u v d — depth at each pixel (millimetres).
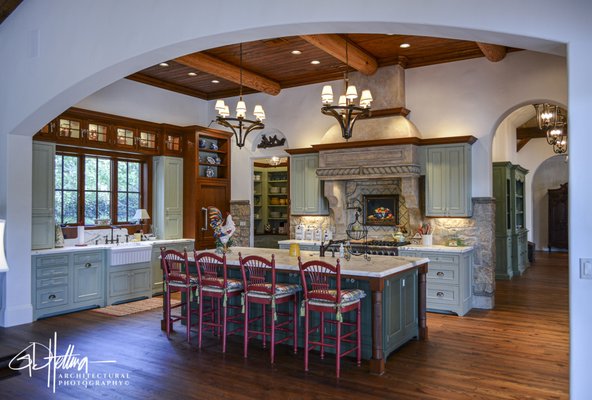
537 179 15141
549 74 6398
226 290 4898
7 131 5766
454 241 6859
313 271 4410
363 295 4500
